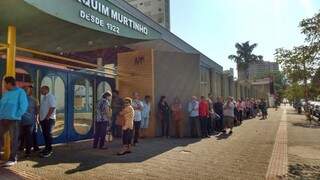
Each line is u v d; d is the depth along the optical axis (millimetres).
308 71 13820
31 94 10617
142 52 17375
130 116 11664
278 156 11406
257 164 9992
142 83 17219
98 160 10164
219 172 8875
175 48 23547
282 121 30906
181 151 12180
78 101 13820
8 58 9969
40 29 11539
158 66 17297
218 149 12805
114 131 15523
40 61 12422
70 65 15070
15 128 8953
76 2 10859
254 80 89188
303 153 12211
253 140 15828
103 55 19844
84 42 13828
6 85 8945
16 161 9203
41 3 9453
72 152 11391
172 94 17578
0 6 9305
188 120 17484
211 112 18188
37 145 11039
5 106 8828
